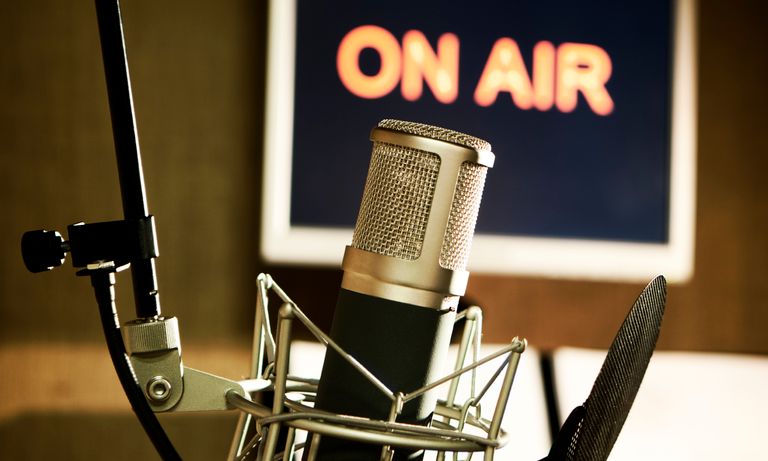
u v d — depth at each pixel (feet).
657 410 6.91
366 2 6.75
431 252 1.92
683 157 7.16
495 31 6.90
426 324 1.93
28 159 6.54
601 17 7.05
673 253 7.14
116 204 6.63
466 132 6.87
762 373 7.14
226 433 6.52
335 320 1.97
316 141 6.72
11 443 6.43
